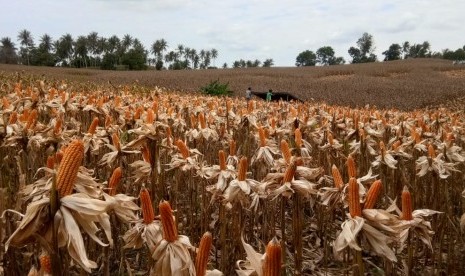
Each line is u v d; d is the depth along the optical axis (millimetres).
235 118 9016
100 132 5672
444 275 5555
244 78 74125
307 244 6195
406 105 45875
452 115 14633
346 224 2936
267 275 1985
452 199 6906
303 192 3816
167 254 2594
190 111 10805
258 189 4121
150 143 4766
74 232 2088
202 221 5348
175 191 5676
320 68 115500
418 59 151125
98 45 142375
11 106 7355
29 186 2705
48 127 5027
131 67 127438
